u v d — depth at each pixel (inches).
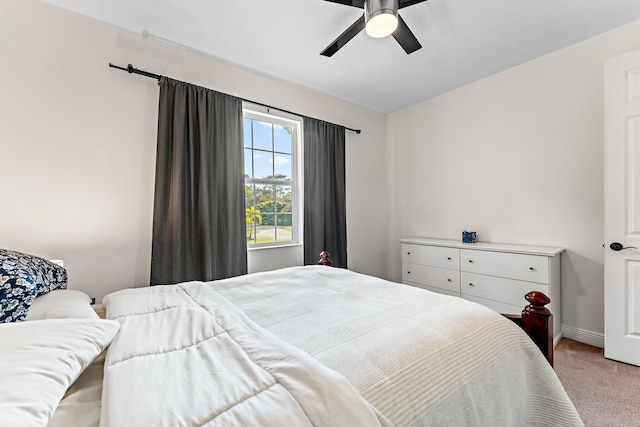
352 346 35.2
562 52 96.3
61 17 73.9
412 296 55.3
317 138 122.9
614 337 81.0
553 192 99.6
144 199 85.0
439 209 133.7
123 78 82.0
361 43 90.7
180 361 30.6
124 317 41.8
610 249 81.4
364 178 146.3
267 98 111.3
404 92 128.5
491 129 115.0
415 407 28.6
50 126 72.2
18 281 39.0
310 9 75.6
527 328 50.2
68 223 74.4
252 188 110.7
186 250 87.4
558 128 98.0
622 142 79.3
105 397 24.0
